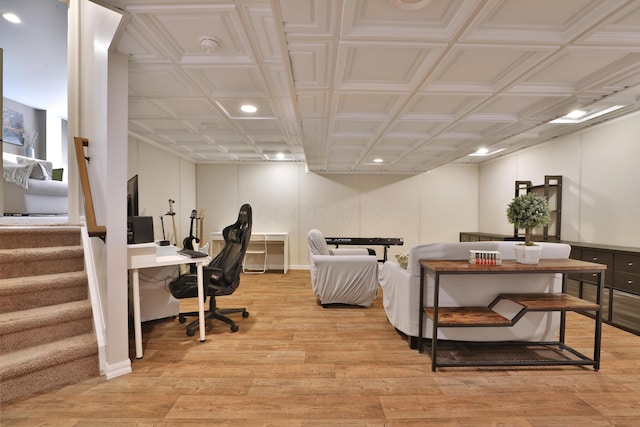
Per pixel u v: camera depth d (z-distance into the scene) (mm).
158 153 4770
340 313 3424
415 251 2445
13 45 3547
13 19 3045
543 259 2408
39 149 5969
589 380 2014
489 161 6078
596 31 1595
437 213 6477
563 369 2162
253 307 3646
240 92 2576
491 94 2402
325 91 2363
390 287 2939
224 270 2896
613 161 3395
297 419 1618
